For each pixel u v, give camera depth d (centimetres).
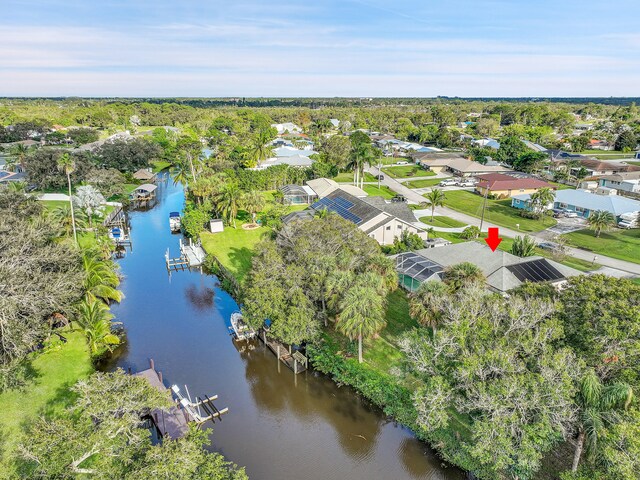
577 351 2575
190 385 3659
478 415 2595
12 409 3006
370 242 4634
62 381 3381
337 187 9181
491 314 2859
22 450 2020
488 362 2455
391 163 13900
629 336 2453
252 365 3956
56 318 3909
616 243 6588
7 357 2984
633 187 9662
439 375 2673
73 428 2122
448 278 3809
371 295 3475
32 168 8644
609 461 2047
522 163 12012
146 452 2103
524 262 4500
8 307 2816
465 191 10269
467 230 6650
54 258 3616
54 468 1933
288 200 8981
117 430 2089
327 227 4619
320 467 2841
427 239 6397
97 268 4384
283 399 3506
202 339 4375
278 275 3919
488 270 4419
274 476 2766
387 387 3353
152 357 4053
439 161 12750
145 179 11362
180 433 3020
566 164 11850
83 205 7094
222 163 11356
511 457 2291
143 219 8662
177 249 6981
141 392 2333
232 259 6134
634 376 2356
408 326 4191
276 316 3719
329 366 3756
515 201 8844
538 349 2567
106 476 1969
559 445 2766
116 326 4531
